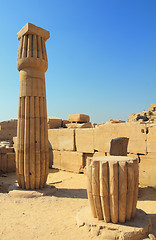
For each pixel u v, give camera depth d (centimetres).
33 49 701
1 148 1068
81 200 623
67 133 1080
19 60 707
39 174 689
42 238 391
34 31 701
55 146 1146
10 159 1088
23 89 698
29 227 439
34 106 696
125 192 399
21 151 687
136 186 423
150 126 764
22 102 698
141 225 396
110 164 404
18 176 700
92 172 415
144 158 774
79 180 890
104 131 911
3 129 2005
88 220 423
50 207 560
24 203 592
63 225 444
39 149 690
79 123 1500
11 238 394
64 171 1083
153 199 618
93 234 390
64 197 652
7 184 827
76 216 473
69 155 1069
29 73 698
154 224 446
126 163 409
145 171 769
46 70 752
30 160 679
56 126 1385
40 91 708
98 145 936
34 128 691
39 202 600
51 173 1039
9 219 481
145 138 773
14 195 654
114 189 398
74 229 420
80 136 1022
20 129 696
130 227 387
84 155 1017
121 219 405
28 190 676
